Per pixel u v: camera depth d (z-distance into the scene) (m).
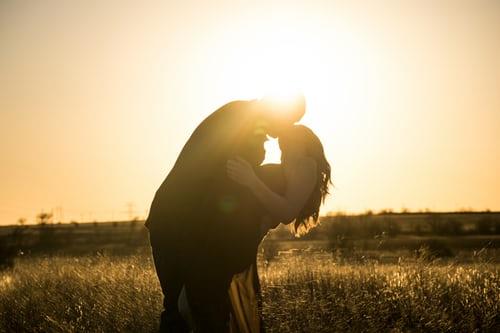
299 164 7.14
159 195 7.32
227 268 7.11
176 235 7.15
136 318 10.63
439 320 10.21
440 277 12.74
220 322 7.05
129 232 68.88
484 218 63.50
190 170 7.20
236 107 7.36
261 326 7.71
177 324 7.36
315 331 9.77
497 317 10.62
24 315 11.38
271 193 6.95
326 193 7.47
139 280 12.80
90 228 92.44
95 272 14.51
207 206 7.09
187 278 7.08
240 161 6.96
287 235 48.66
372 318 10.34
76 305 11.56
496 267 13.84
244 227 7.11
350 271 13.68
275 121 7.23
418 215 90.25
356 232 46.94
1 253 30.84
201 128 7.36
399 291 11.76
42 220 51.28
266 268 15.25
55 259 17.47
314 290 11.95
